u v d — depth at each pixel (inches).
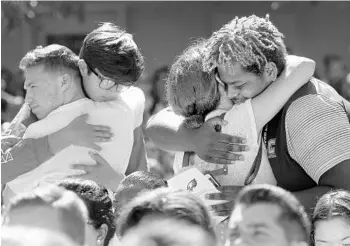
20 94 351.6
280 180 136.7
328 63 453.4
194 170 136.3
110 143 141.9
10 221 87.7
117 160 144.3
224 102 138.6
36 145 138.8
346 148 130.3
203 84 136.1
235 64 131.0
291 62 135.6
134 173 134.3
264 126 136.6
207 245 80.4
